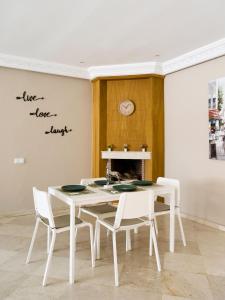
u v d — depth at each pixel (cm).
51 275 241
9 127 426
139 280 234
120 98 489
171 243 294
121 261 271
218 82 371
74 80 487
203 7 270
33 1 260
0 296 208
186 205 431
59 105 471
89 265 262
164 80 475
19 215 433
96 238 278
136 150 482
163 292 215
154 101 465
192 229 372
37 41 360
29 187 444
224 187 368
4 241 322
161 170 475
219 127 370
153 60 440
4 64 411
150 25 311
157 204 330
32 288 220
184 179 435
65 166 479
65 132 478
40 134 453
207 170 394
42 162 455
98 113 486
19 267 256
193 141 418
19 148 435
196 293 213
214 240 330
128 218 244
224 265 263
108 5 266
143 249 303
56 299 205
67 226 244
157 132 470
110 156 482
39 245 311
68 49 391
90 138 505
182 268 256
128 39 353
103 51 398
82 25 312
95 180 352
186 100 429
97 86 488
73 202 240
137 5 266
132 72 462
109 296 209
